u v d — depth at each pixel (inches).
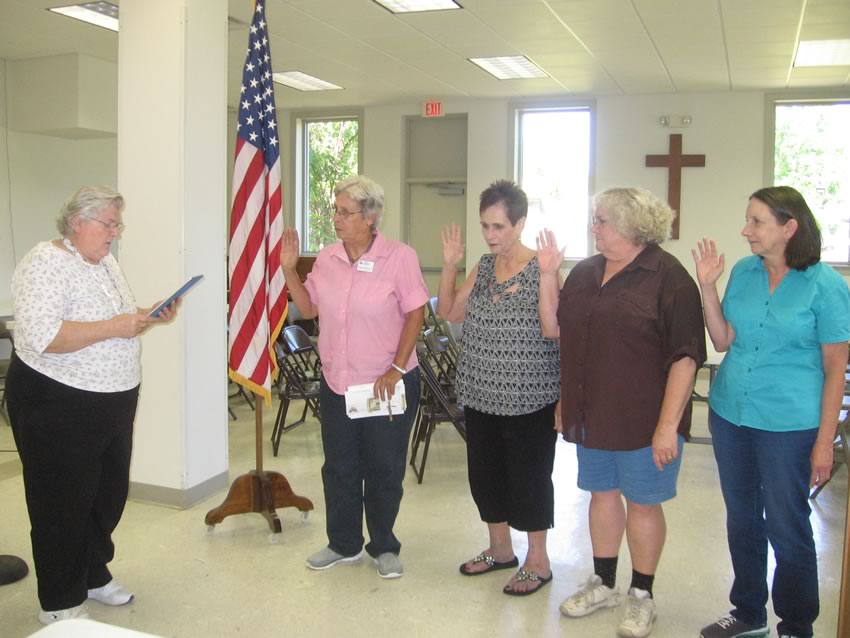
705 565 121.7
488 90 321.1
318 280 115.5
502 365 103.4
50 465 92.7
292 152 378.0
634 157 325.7
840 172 307.9
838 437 159.9
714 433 94.2
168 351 142.3
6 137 277.6
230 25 228.2
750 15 210.1
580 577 116.7
